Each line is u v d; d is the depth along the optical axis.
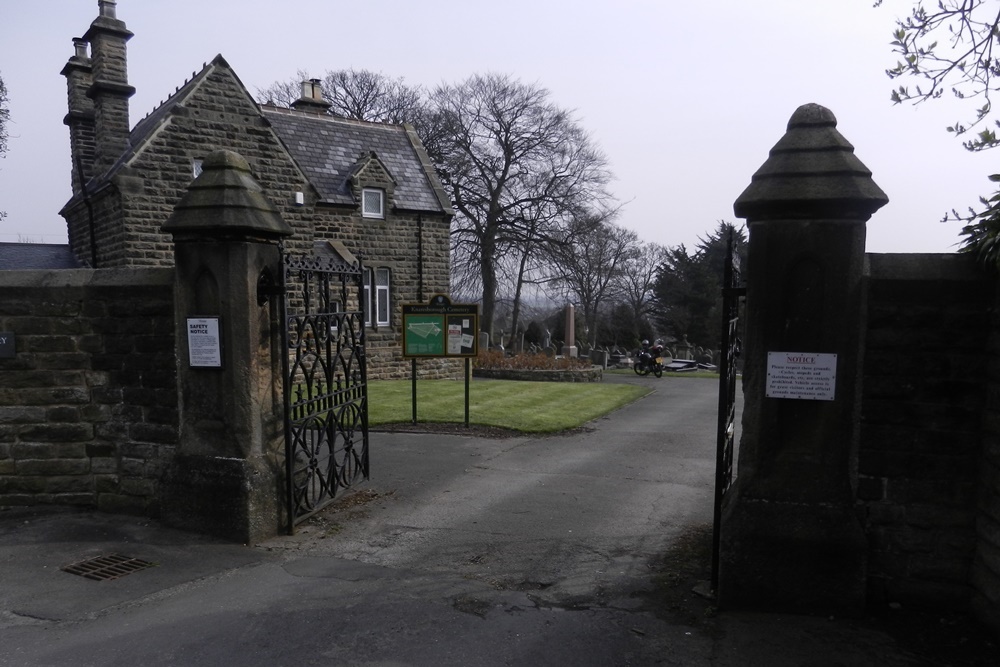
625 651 3.90
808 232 4.21
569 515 6.50
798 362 4.30
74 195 17.64
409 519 6.37
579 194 35.38
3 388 6.20
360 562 5.27
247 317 5.61
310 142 20.12
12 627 4.16
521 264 37.97
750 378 4.42
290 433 5.87
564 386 18.47
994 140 3.98
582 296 46.75
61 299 6.12
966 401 4.18
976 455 4.19
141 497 6.17
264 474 5.75
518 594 4.68
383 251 19.78
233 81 15.63
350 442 7.42
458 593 4.68
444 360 21.14
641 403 16.23
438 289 20.95
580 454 9.37
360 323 7.43
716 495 4.66
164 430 6.02
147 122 16.91
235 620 4.25
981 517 4.13
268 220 5.66
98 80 15.54
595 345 45.97
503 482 7.75
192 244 5.62
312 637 4.04
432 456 9.11
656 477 8.03
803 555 4.34
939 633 4.09
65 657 3.80
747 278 4.39
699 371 31.12
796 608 4.37
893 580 4.40
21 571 5.00
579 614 4.38
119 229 14.54
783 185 4.20
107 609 4.39
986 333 4.11
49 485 6.29
